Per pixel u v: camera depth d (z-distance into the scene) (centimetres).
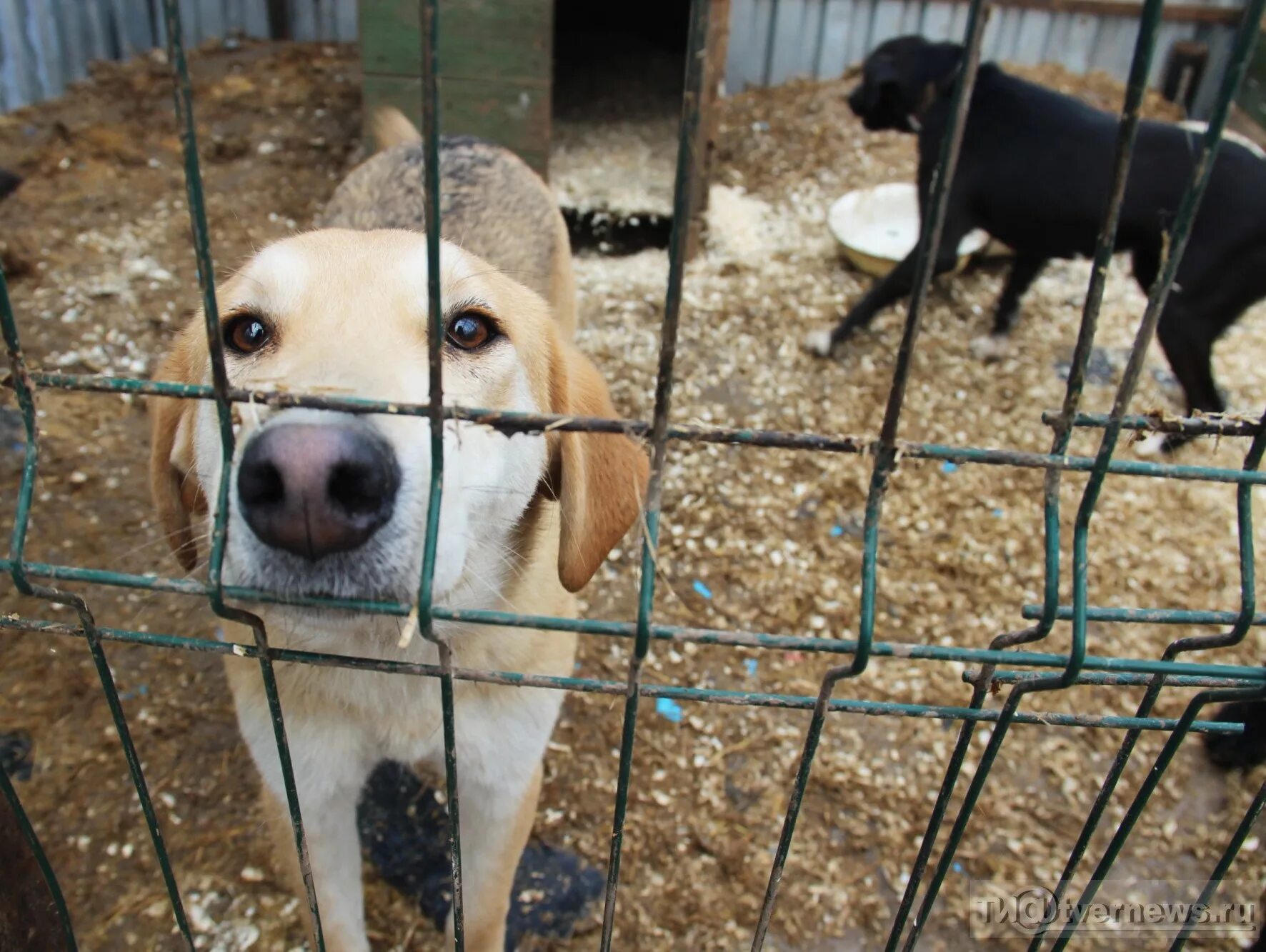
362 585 122
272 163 551
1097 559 357
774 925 246
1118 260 523
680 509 362
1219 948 247
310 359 143
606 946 140
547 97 478
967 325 475
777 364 441
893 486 380
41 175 516
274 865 246
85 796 256
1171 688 313
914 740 292
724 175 587
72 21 616
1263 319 502
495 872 214
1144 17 81
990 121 411
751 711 296
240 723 194
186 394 106
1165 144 378
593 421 103
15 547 111
